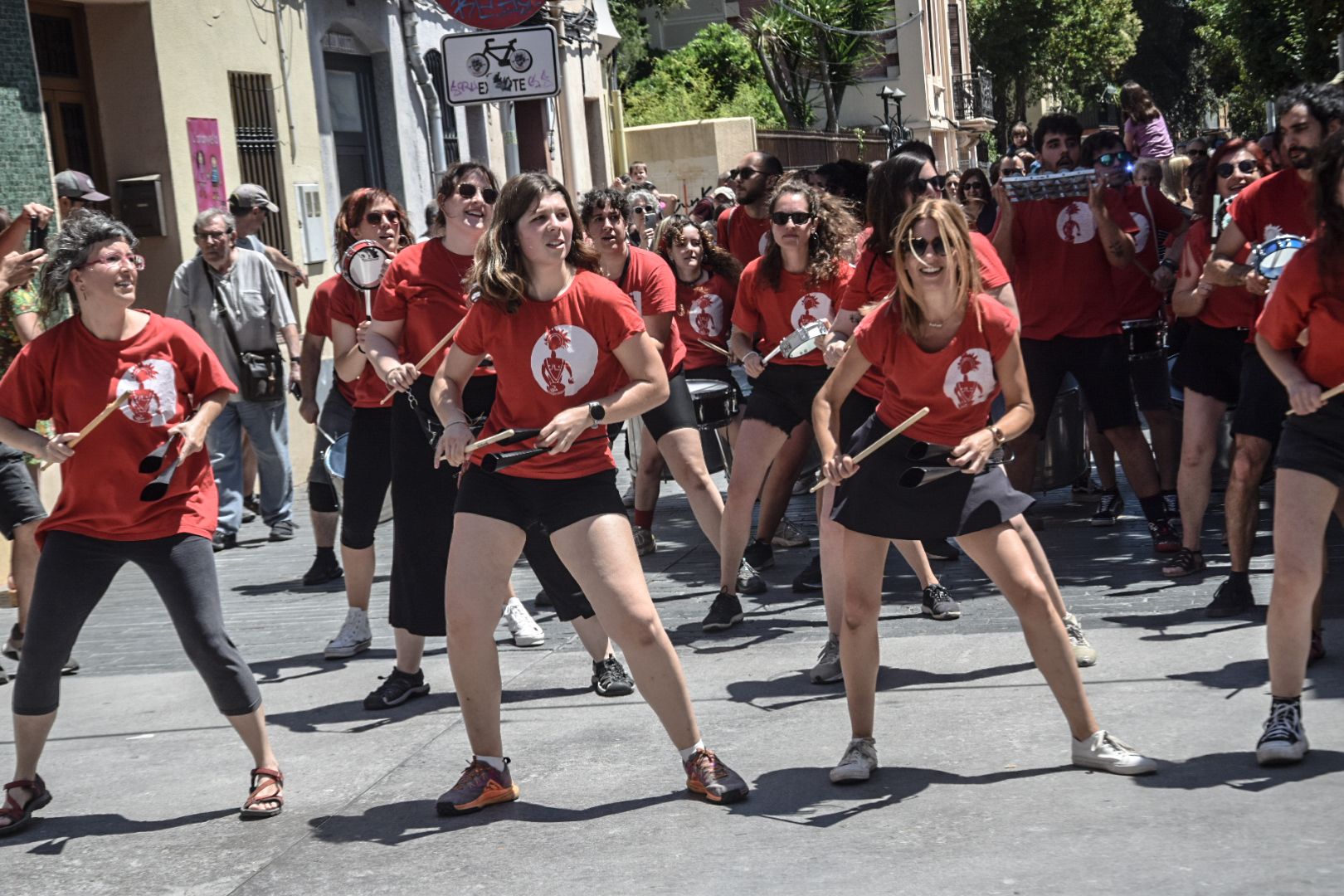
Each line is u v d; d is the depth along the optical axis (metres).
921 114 44.00
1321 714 5.04
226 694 4.88
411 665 6.08
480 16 10.01
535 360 4.62
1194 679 5.53
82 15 11.41
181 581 4.85
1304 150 5.73
